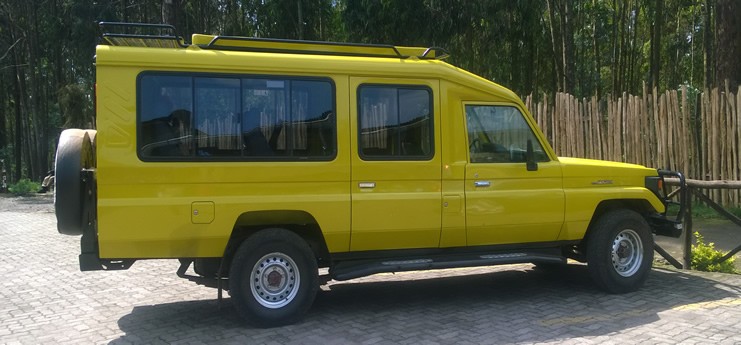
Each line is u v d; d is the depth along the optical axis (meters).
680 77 26.56
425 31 17.81
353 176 5.52
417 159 5.74
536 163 6.17
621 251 6.47
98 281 7.52
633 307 5.91
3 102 34.50
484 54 19.77
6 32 29.80
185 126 5.08
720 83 12.96
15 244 10.59
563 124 12.45
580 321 5.45
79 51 23.06
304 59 5.44
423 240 5.84
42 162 28.78
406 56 5.93
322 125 5.47
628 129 11.59
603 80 28.75
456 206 5.83
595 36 23.80
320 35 22.45
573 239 6.39
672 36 25.92
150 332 5.32
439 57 6.41
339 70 5.52
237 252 5.20
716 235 9.75
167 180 5.00
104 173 4.85
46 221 14.09
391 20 17.98
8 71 32.00
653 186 6.76
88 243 5.07
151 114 5.00
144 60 4.99
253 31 24.09
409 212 5.67
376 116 5.64
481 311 5.89
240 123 5.23
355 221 5.51
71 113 25.27
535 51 21.89
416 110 5.79
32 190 24.95
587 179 6.41
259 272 5.30
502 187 6.04
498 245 6.18
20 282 7.48
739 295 6.33
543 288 6.87
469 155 5.97
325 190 5.45
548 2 19.47
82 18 22.03
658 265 7.97
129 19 24.25
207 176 5.10
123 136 4.91
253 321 5.27
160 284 7.34
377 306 6.16
